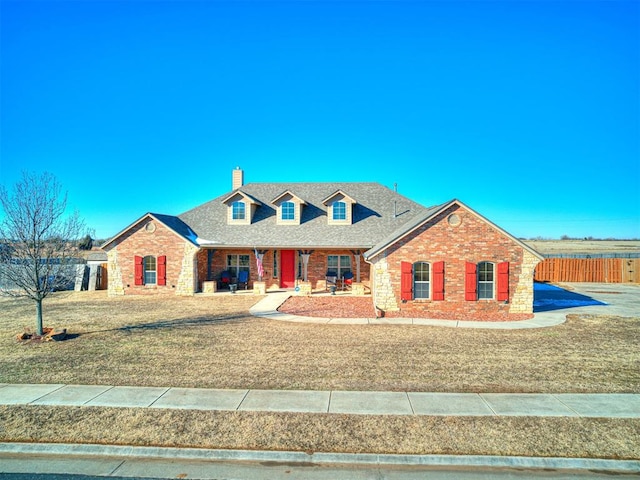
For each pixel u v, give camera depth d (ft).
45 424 25.90
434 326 54.13
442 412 27.12
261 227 89.61
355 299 76.28
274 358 39.17
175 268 82.64
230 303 72.33
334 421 25.99
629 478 20.80
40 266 48.34
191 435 24.53
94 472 21.61
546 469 21.56
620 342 45.60
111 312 64.39
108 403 28.78
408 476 21.03
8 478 21.03
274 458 22.53
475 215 63.21
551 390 30.91
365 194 98.84
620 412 27.12
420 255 63.87
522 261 63.31
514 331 51.13
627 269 115.75
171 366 36.83
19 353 41.32
